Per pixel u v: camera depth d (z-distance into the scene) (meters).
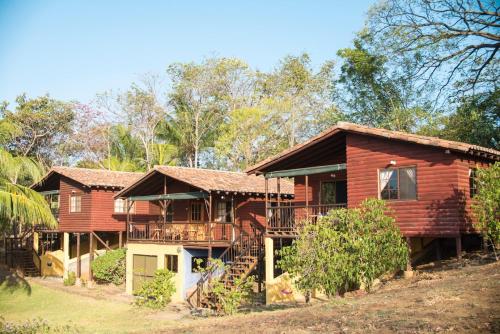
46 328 18.17
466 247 21.00
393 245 16.81
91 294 28.89
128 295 28.36
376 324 9.98
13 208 23.95
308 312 12.63
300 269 15.44
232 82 50.31
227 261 25.80
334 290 15.13
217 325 13.10
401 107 39.97
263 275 24.95
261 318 13.12
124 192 29.33
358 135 20.20
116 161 48.72
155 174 27.64
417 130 37.50
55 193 36.59
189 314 21.45
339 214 16.61
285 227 21.41
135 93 50.44
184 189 28.94
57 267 36.56
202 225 28.02
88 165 50.88
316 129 46.66
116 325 19.62
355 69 41.47
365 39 39.66
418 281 15.98
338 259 15.13
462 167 17.97
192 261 26.61
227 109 51.00
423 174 18.34
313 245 15.45
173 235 27.14
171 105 51.78
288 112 46.06
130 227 29.86
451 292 11.82
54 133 50.25
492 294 10.95
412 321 9.77
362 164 19.97
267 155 45.53
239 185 27.22
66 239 34.81
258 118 43.59
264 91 49.69
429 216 18.05
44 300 27.22
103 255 32.62
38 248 38.59
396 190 18.97
